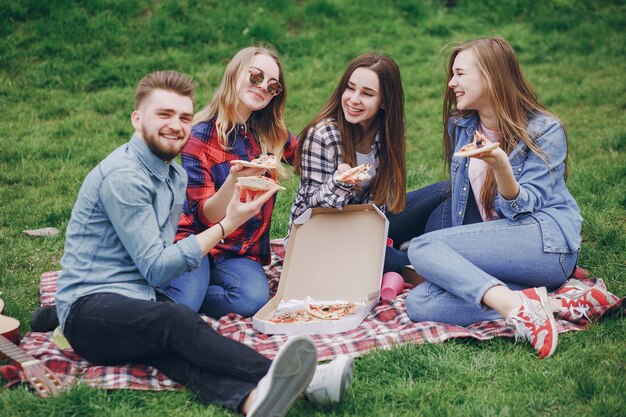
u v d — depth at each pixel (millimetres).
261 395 3139
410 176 7074
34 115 8305
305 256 4672
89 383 3535
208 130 4473
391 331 4094
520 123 4395
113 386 3525
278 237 5812
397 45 10805
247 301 4355
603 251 5242
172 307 3441
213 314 4426
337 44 10586
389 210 4898
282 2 10922
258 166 4070
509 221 4316
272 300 4434
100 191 3645
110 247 3701
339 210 4703
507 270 4281
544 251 4277
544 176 4355
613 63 10539
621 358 3816
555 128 4422
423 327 4082
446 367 3736
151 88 3676
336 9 11141
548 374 3676
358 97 4535
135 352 3535
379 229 4633
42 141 7590
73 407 3338
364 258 4609
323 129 4672
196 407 3400
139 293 3699
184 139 3736
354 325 4188
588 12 11914
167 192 3834
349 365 3342
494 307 4004
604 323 4152
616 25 11586
